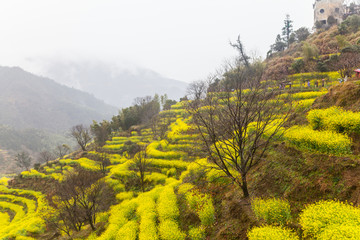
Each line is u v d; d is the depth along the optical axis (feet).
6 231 98.22
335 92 42.42
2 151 562.25
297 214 27.48
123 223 58.29
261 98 33.65
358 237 17.40
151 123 175.52
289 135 38.11
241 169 35.09
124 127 217.97
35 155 558.97
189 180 60.39
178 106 210.38
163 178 85.25
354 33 148.46
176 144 105.60
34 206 124.47
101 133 192.34
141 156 88.28
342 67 102.22
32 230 91.15
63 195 70.18
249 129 51.62
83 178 72.79
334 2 216.13
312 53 141.18
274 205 27.99
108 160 129.49
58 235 85.71
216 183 49.08
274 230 24.29
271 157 40.24
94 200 69.31
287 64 146.10
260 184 37.47
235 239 31.32
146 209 57.57
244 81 34.60
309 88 93.09
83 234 66.33
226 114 34.09
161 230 45.06
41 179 155.43
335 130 33.78
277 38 253.85
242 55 140.15
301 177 31.19
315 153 32.19
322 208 23.49
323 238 19.67
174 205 52.70
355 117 30.78
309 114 39.63
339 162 28.12
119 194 83.61
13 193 148.66
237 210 35.68
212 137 34.60
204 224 39.91
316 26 212.23
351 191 24.57
